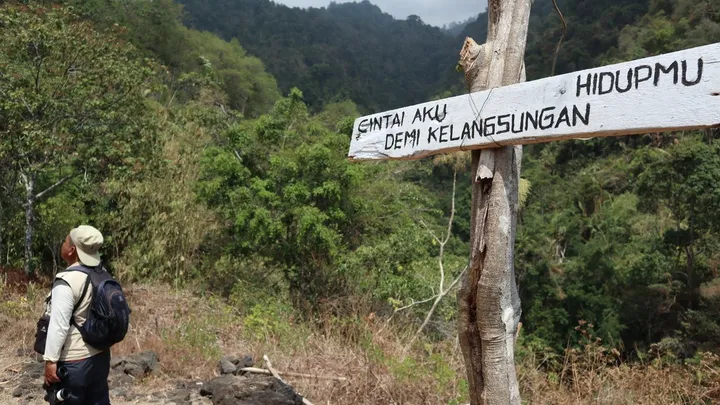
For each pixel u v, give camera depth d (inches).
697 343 754.2
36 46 406.3
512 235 108.2
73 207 466.6
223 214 474.0
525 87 103.4
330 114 659.4
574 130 95.7
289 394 172.6
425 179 1625.2
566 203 1354.6
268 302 399.5
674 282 891.4
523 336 518.9
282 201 446.0
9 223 437.4
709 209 851.4
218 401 172.6
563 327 839.7
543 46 2915.8
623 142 1690.5
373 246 453.7
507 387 106.0
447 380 195.6
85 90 410.0
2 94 394.6
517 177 110.8
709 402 191.5
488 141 107.3
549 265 920.9
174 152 524.1
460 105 113.8
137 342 227.0
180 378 199.8
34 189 425.7
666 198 913.5
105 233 457.1
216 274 463.2
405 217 509.4
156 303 335.3
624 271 924.0
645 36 2217.0
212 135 635.5
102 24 1026.7
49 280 398.3
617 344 797.9
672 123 85.1
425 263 451.2
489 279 105.7
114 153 418.0
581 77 96.1
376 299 406.3
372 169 521.3
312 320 347.3
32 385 185.2
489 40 116.3
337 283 435.5
